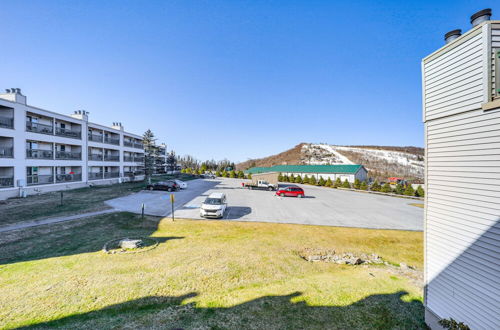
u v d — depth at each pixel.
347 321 4.72
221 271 7.25
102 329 4.37
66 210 15.25
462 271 4.20
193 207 17.70
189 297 5.71
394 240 11.45
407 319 4.90
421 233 12.63
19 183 20.28
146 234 11.11
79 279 6.50
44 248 8.94
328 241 11.01
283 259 8.51
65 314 4.90
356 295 5.86
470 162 4.15
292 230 12.67
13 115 20.08
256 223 13.88
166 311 5.06
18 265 7.38
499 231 3.64
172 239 10.47
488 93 3.77
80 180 28.12
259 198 24.34
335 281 6.77
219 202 15.77
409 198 26.41
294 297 5.70
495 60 3.76
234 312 5.02
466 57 4.21
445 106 4.66
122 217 13.94
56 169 25.95
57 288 5.98
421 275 7.49
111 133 36.09
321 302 5.45
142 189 27.66
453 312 4.28
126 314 4.95
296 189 26.09
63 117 25.58
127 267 7.37
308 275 7.28
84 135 28.84
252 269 7.49
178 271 7.17
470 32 4.12
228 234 11.54
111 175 34.69
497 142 3.71
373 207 20.17
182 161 110.38
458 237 4.32
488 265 3.77
